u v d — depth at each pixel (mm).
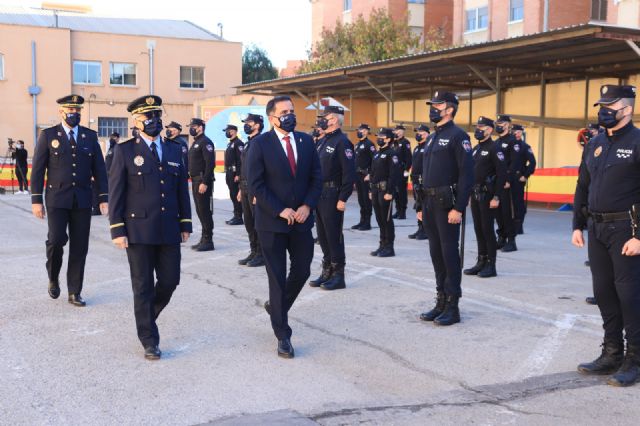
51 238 7207
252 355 5703
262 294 7945
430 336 6309
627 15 21891
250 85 27547
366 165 14445
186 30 45469
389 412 4531
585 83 21531
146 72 40438
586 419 4453
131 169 5547
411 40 35375
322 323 6750
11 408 4531
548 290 8328
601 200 5070
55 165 7156
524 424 4363
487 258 9242
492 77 22469
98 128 39344
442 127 6773
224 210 18562
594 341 6168
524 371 5375
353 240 12938
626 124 5027
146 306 5605
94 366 5387
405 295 7984
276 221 5613
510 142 11891
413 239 13000
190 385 4988
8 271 9219
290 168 5668
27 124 38125
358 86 26094
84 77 39406
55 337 6160
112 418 4383
